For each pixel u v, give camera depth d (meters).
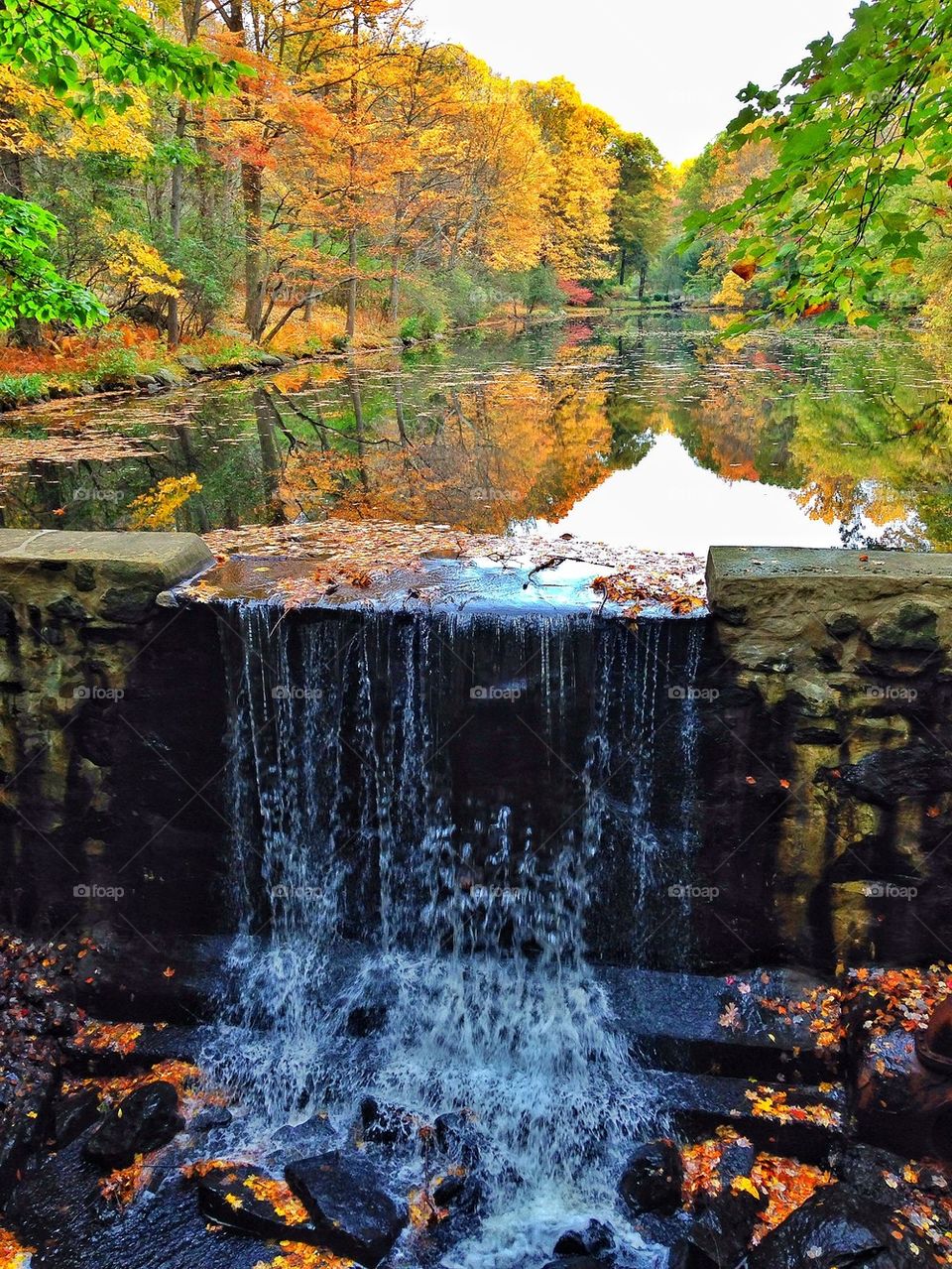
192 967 3.79
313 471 7.32
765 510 5.73
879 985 3.44
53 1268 2.85
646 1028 3.44
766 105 3.06
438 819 3.74
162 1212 3.02
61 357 14.21
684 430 9.41
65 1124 3.31
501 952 3.81
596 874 3.71
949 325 19.00
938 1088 2.97
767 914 3.63
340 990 3.70
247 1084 3.48
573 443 8.69
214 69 6.60
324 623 3.56
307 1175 3.05
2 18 6.17
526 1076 3.44
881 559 3.56
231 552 4.55
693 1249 2.82
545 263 46.50
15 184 14.08
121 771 3.82
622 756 3.59
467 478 6.97
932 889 3.47
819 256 3.50
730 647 3.42
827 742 3.44
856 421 9.65
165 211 20.50
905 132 3.14
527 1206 3.06
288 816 3.81
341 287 29.41
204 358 17.56
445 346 25.77
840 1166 3.04
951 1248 2.75
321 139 20.25
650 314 47.41
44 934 3.95
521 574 4.04
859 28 2.74
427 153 26.39
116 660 3.70
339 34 22.89
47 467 7.44
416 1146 3.22
